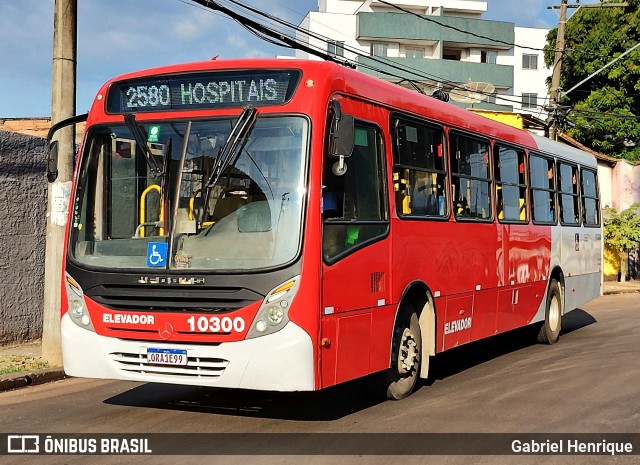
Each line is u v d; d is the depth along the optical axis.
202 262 6.53
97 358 6.83
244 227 6.53
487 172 10.51
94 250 7.00
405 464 5.98
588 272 15.29
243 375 6.36
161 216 6.77
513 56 53.72
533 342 13.42
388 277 7.70
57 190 10.01
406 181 8.23
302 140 6.57
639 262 33.97
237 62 6.99
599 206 16.31
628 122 36.84
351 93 7.25
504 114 26.23
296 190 6.48
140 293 6.65
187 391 8.74
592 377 9.91
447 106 9.50
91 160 7.25
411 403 8.22
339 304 6.78
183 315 6.48
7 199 11.42
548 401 8.40
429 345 8.70
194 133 6.85
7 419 7.44
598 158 35.00
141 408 7.88
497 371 10.41
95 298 6.85
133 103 7.23
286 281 6.33
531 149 12.30
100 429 7.01
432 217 8.71
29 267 11.78
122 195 7.00
